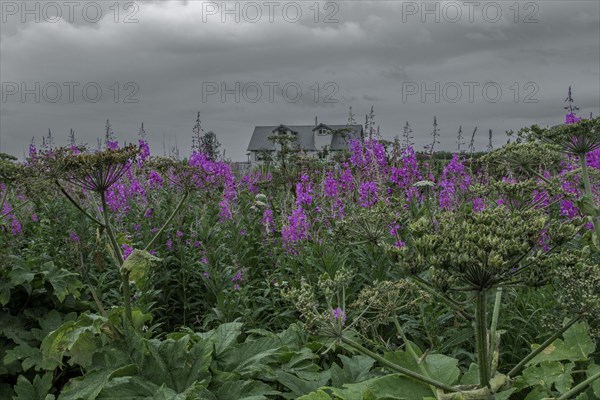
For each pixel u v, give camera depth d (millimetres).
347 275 2900
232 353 3566
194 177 4898
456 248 2176
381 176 6633
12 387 4113
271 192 10062
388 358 2988
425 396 2768
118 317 3756
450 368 2938
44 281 4477
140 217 7535
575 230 2498
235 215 7477
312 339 4258
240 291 5617
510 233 2277
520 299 4527
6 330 4152
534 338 4332
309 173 9625
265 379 3584
